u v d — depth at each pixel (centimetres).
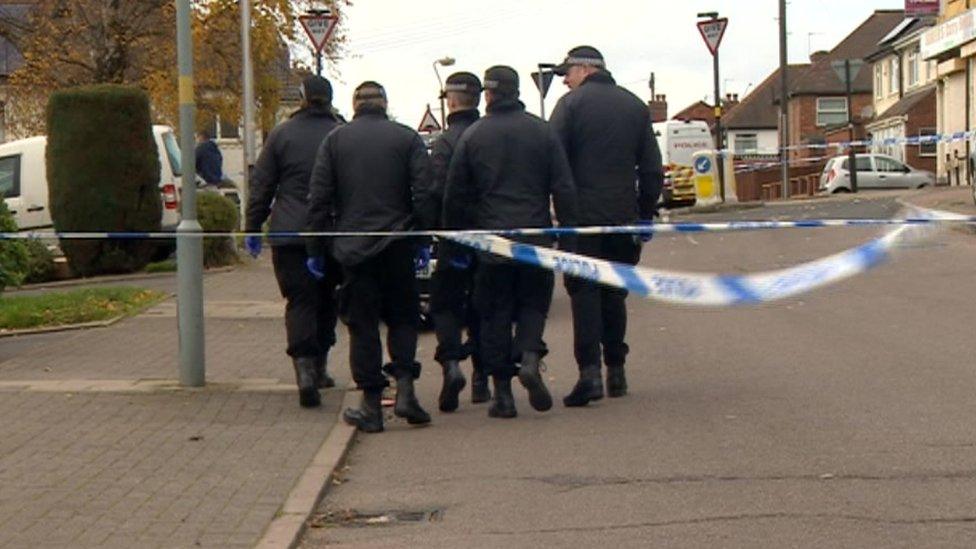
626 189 1032
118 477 821
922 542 654
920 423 913
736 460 834
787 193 4522
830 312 1503
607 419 980
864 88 7212
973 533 666
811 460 825
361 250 955
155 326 1527
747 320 1474
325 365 1133
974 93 4112
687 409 998
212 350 1357
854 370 1127
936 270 1859
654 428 939
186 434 945
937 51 4312
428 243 1171
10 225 1339
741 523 698
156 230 2159
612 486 788
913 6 4350
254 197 1061
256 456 877
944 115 4509
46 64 3325
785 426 923
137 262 2166
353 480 838
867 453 837
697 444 882
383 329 1498
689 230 1020
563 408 1034
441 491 800
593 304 1025
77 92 2120
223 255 2270
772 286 1011
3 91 3728
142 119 2139
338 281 1078
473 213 1001
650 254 2297
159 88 3316
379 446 933
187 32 1097
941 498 730
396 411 991
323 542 705
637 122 1036
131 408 1037
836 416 948
